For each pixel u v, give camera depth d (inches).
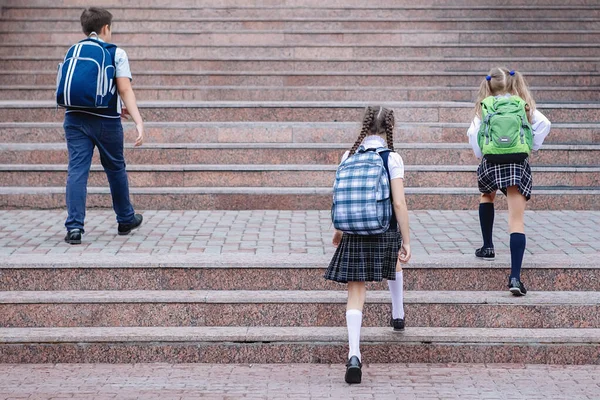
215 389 192.5
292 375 203.0
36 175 327.3
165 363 212.4
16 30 477.1
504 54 461.7
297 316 220.4
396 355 211.9
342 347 212.2
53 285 227.8
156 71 441.4
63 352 212.2
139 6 487.2
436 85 431.5
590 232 275.9
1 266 226.2
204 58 450.3
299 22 481.1
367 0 494.3
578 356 212.1
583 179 329.4
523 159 219.9
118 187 264.1
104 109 256.5
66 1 489.1
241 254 237.3
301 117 365.7
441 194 319.6
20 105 366.3
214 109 364.5
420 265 228.8
